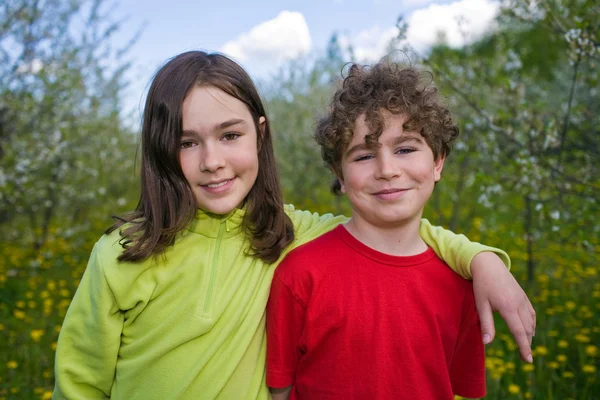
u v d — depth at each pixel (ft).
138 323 4.25
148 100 4.26
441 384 4.13
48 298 12.76
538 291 12.39
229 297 4.25
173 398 4.06
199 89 4.09
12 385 8.36
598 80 10.87
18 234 17.13
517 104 10.44
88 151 17.16
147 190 4.30
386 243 4.27
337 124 4.27
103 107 18.67
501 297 3.97
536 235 12.41
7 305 12.37
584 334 9.69
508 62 15.72
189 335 4.11
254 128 4.40
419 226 4.59
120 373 4.25
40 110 15.42
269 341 4.32
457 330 4.33
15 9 14.61
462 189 15.87
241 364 4.22
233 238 4.51
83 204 18.42
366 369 4.00
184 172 4.17
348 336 4.05
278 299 4.26
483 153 12.69
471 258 4.20
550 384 7.72
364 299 4.10
